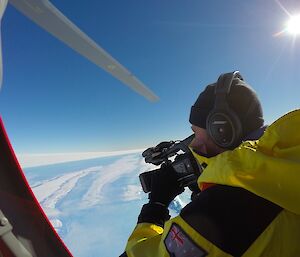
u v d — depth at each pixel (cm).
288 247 31
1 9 23
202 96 54
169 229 38
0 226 31
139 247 46
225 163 36
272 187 32
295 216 32
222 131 50
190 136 66
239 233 32
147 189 69
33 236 34
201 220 34
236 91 48
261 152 35
